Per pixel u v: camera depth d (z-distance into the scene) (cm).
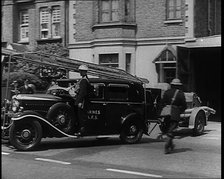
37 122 1047
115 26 2089
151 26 2066
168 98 1036
